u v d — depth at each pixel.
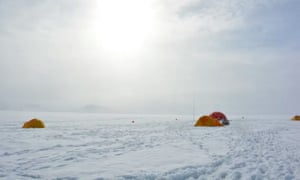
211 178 5.12
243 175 5.32
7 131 15.90
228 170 5.73
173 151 8.45
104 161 6.78
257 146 9.55
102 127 20.27
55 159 7.07
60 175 5.30
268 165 6.25
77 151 8.45
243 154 7.77
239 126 22.06
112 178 5.02
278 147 9.34
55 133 14.69
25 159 7.06
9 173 5.47
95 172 5.54
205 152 8.20
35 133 14.61
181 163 6.46
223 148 9.04
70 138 12.23
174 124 25.66
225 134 14.52
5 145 9.70
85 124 24.78
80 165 6.27
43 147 9.28
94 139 11.88
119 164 6.37
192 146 9.63
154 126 22.11
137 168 5.90
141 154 7.88
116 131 16.42
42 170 5.75
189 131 16.64
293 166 6.18
